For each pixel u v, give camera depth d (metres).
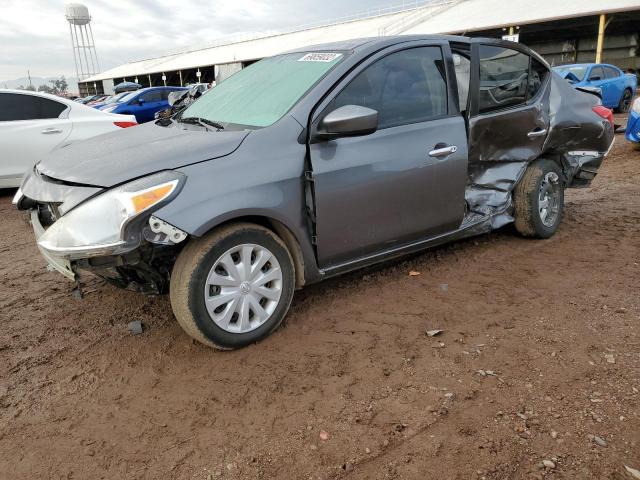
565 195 6.60
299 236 3.20
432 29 27.81
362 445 2.29
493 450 2.23
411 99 3.66
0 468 2.24
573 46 31.92
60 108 7.67
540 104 4.51
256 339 3.12
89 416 2.56
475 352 2.98
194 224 2.73
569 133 4.75
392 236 3.63
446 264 4.30
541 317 3.36
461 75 3.98
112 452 2.31
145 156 2.92
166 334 3.31
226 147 2.98
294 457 2.24
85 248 2.63
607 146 5.11
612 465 2.13
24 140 7.29
